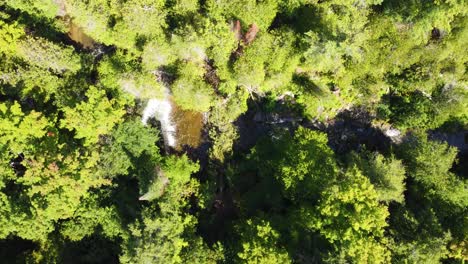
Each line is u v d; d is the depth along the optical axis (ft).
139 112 143.23
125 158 132.67
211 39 124.77
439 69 134.72
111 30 130.82
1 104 118.01
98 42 141.69
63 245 130.93
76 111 123.34
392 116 155.53
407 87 142.51
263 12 127.13
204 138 150.20
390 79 143.74
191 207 144.46
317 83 143.23
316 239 128.06
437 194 141.79
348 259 117.50
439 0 117.91
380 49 129.29
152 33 127.65
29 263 125.90
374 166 136.87
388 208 140.87
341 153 159.53
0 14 125.90
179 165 136.77
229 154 147.84
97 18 127.54
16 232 127.44
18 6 128.16
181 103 137.80
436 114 146.82
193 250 126.00
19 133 119.24
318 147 135.44
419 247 124.88
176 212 126.31
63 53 130.00
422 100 147.02
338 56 126.41
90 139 126.62
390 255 126.62
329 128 157.79
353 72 134.31
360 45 127.24
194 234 135.03
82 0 127.03
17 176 126.31
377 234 120.88
